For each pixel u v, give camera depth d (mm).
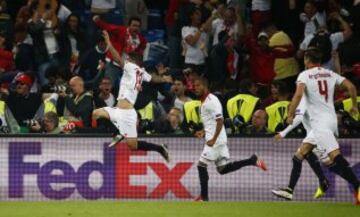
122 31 53062
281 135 41000
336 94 47219
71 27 54906
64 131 45156
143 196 43812
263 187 43750
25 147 43531
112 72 51938
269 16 55938
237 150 43750
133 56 43594
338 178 43469
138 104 48125
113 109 43188
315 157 40406
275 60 53000
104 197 43781
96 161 43719
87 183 43750
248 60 53531
